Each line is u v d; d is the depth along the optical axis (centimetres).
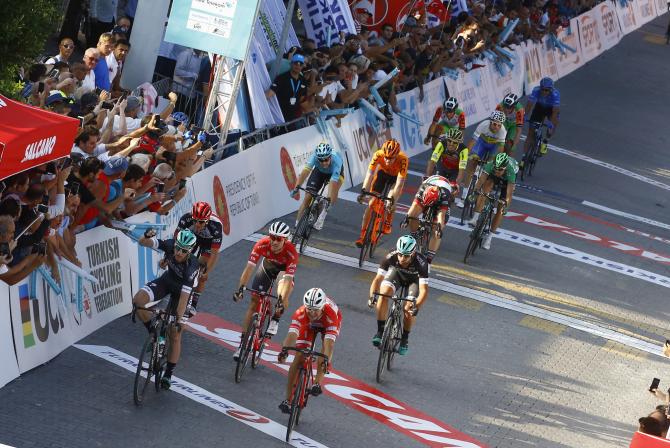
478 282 3900
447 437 2670
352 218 4409
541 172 5850
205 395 2638
